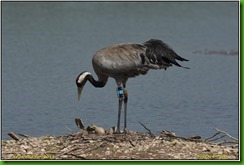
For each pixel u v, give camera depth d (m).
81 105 26.06
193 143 17.52
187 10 58.19
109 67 18.70
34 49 39.50
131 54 18.72
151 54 18.77
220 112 25.44
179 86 30.55
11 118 23.95
